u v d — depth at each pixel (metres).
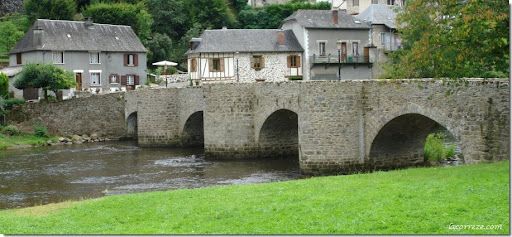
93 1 91.25
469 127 27.97
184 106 50.34
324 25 63.53
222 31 62.66
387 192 19.42
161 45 84.19
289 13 89.50
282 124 41.91
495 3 23.23
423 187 19.73
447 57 24.88
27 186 34.09
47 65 60.53
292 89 37.69
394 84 31.67
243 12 91.44
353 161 34.16
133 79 73.31
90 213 20.03
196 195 21.81
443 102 29.12
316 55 63.38
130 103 57.53
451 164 35.66
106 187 33.25
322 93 34.53
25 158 45.72
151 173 37.75
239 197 20.64
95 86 70.25
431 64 27.45
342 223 16.23
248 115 41.84
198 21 89.62
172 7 89.69
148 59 83.00
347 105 34.03
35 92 62.72
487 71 30.69
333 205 18.27
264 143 42.06
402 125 32.97
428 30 26.41
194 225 17.20
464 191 18.58
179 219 18.03
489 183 19.36
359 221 16.30
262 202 19.44
